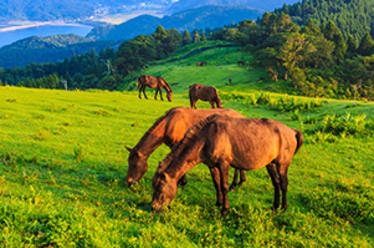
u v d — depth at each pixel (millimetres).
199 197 7613
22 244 4055
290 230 6199
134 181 7273
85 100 23656
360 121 16359
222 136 6039
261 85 79812
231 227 6070
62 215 4973
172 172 6070
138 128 16047
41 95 23531
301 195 8148
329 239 5977
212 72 97375
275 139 6398
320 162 11328
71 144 11391
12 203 4969
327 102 26484
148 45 159875
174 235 5258
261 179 9258
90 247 4371
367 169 10711
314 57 92750
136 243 4707
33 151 9844
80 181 7719
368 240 6105
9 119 14500
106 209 6129
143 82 28812
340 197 7711
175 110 7570
